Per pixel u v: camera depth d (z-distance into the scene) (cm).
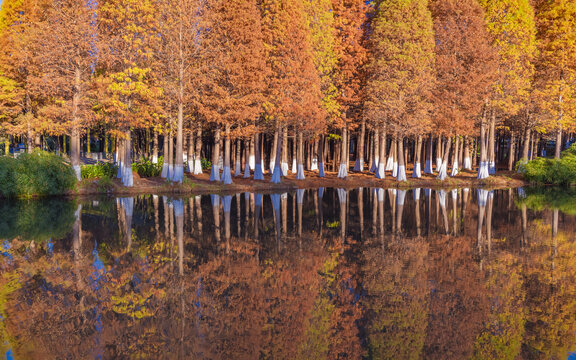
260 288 970
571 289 965
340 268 1132
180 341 707
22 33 3183
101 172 3338
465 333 740
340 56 3756
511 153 4722
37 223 1745
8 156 2742
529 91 4153
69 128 2908
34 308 841
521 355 664
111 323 777
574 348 684
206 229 1647
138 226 1688
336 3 3969
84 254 1248
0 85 3212
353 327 772
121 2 2825
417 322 793
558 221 1875
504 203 2506
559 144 4316
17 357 645
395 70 3634
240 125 3316
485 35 3738
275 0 3222
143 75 2800
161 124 3356
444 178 3859
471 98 3575
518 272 1095
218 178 3441
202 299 901
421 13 3688
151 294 924
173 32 2969
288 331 752
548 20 4188
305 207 2319
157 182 3259
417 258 1238
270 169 4400
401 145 3728
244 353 668
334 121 4000
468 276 1062
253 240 1469
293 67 3206
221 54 3008
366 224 1802
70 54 2759
